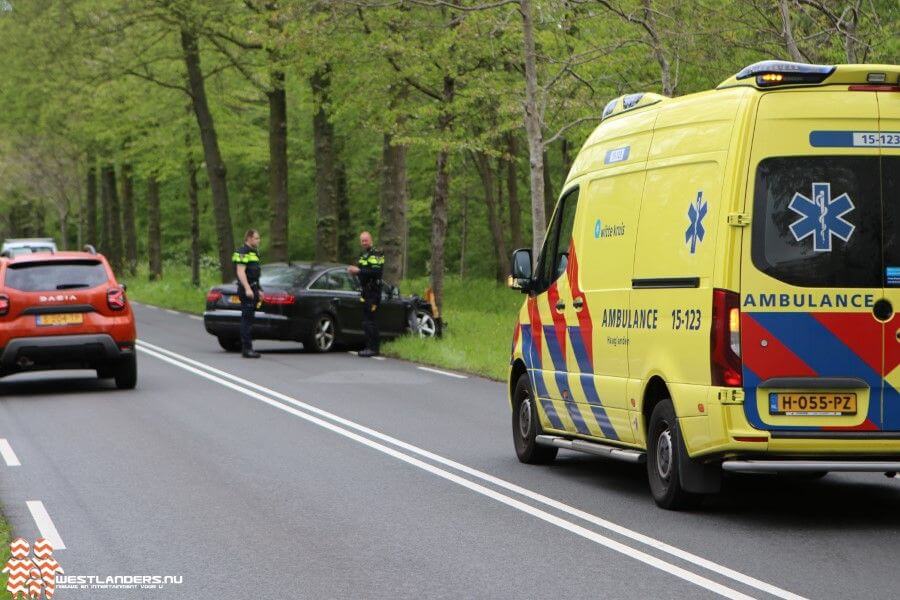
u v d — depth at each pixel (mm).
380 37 48438
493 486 19594
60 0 65000
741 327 16094
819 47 36188
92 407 30344
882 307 16203
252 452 23109
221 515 17250
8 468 21516
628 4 39438
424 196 105000
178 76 73125
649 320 17828
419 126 51312
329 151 62875
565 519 16859
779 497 18703
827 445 16141
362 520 16844
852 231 16203
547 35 44875
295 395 32781
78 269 33781
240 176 126500
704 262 16531
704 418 16391
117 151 90625
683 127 17516
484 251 121562
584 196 20453
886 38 34000
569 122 45812
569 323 20531
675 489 17266
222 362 42750
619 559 14406
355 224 117875
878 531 15992
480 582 13398
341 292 47906
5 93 80375
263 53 62875
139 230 151000
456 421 27609
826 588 12930
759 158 16141
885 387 16234
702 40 37750
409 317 49312
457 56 48438
